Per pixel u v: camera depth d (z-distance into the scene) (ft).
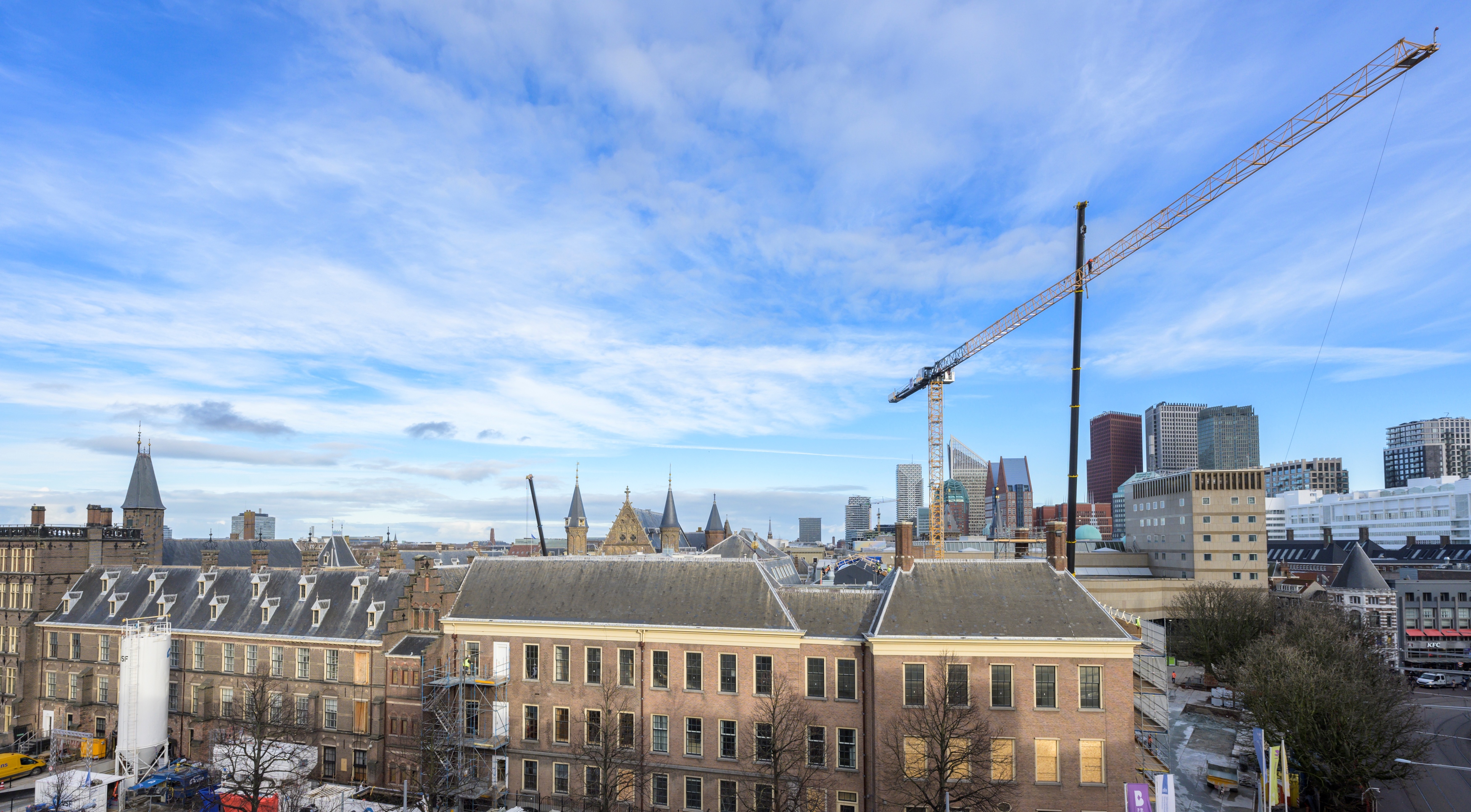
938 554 430.61
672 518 590.14
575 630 214.69
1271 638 325.01
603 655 211.82
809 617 201.87
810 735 194.70
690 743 202.69
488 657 224.33
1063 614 186.19
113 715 282.15
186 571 298.97
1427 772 269.85
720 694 200.95
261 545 474.49
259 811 211.82
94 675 288.30
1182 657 440.86
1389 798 245.65
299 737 235.40
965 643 183.32
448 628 228.63
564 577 231.50
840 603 203.72
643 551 543.39
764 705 195.31
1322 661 281.33
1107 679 179.01
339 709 242.78
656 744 205.87
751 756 195.83
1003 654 182.91
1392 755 235.40
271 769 211.00
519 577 236.43
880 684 186.29
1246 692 278.46
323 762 242.58
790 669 196.95
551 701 215.51
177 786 237.45
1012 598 191.52
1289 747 238.07
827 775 191.83
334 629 248.11
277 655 254.88
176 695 270.46
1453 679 433.48
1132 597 539.70
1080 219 336.49
